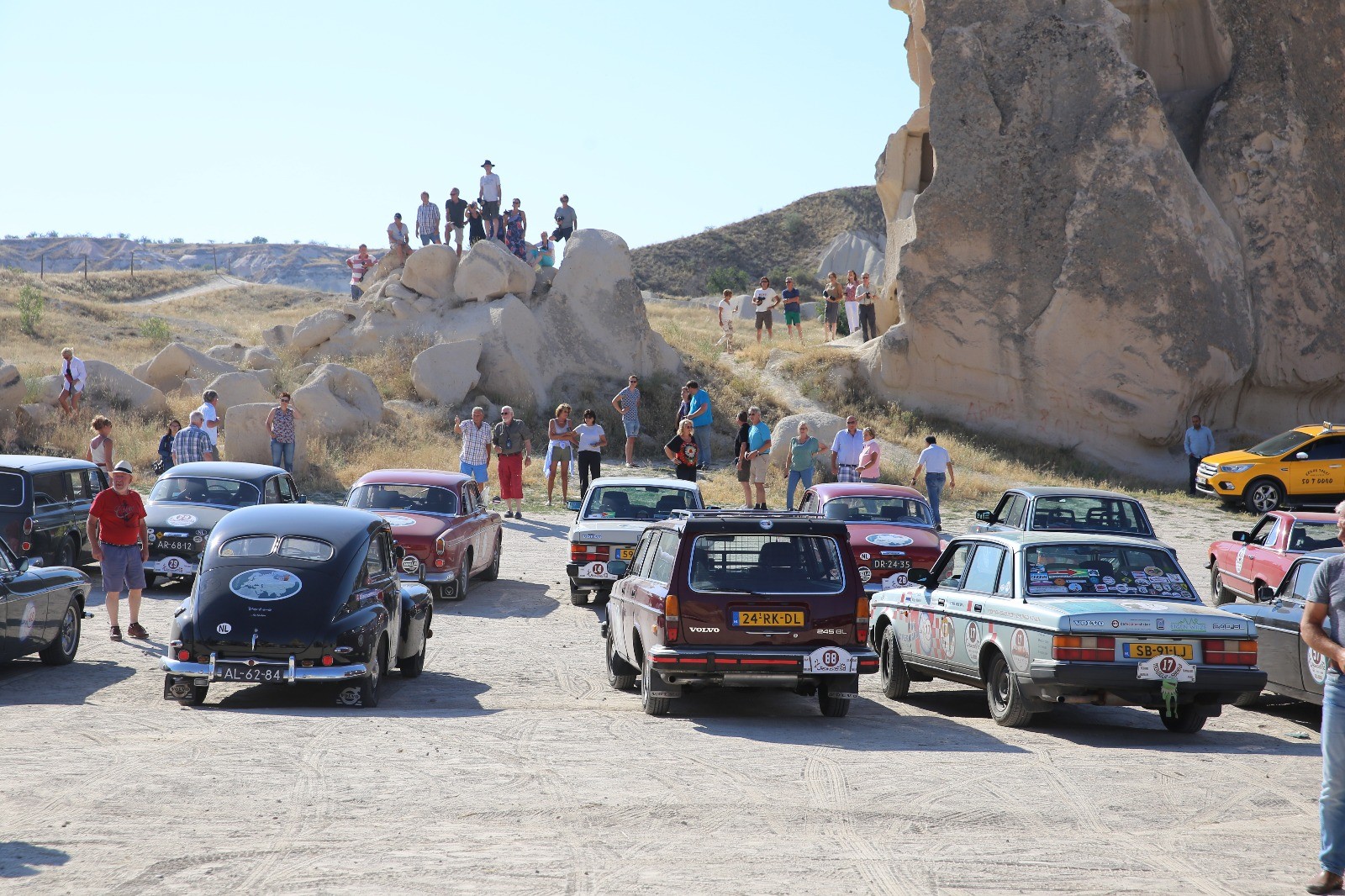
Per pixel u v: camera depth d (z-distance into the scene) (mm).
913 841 5859
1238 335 32719
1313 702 10047
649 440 31781
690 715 9664
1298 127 33594
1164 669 8633
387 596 10398
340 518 10461
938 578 10891
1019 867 5477
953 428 34031
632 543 15508
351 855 5445
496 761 7449
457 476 17078
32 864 5215
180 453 19828
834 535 9398
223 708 9578
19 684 10398
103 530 12438
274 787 6633
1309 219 33500
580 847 5645
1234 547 16156
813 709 10328
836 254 113688
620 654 10695
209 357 31516
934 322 34281
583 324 34562
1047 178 33188
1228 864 5613
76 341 44688
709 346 39719
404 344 32781
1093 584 9445
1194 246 32406
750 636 9125
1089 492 15469
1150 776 7434
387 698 10211
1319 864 5652
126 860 5305
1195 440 30125
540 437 30797
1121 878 5363
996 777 7312
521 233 36750
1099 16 34156
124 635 12859
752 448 22906
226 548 9984
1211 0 35031
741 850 5656
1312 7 33688
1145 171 32469
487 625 14297
